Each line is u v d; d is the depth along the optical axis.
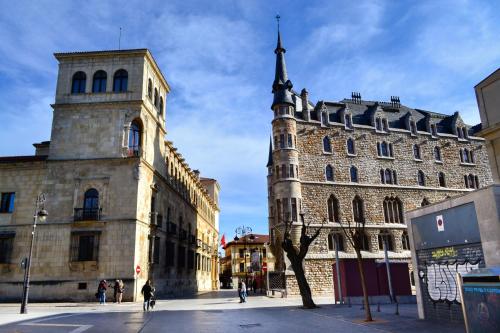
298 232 47.66
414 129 59.22
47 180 38.12
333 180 52.62
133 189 37.50
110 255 35.72
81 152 38.84
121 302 34.00
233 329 15.88
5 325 17.42
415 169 57.28
